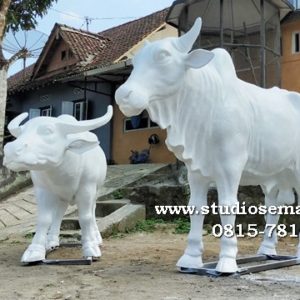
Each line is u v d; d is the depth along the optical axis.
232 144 4.79
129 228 8.95
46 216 5.72
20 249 7.07
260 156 5.13
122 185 10.98
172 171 11.81
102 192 10.59
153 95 4.60
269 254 5.92
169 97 4.71
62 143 5.17
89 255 5.85
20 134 5.22
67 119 5.38
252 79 11.99
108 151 16.89
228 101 4.84
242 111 4.89
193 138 4.83
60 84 18.55
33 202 11.45
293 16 13.00
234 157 4.80
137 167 13.41
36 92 20.08
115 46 18.64
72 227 8.73
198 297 3.95
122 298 3.94
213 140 4.81
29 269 5.36
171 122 4.76
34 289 4.33
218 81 4.88
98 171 5.91
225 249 4.92
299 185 5.68
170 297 3.95
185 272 5.07
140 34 18.25
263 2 11.53
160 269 5.35
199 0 11.44
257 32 12.27
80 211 5.85
